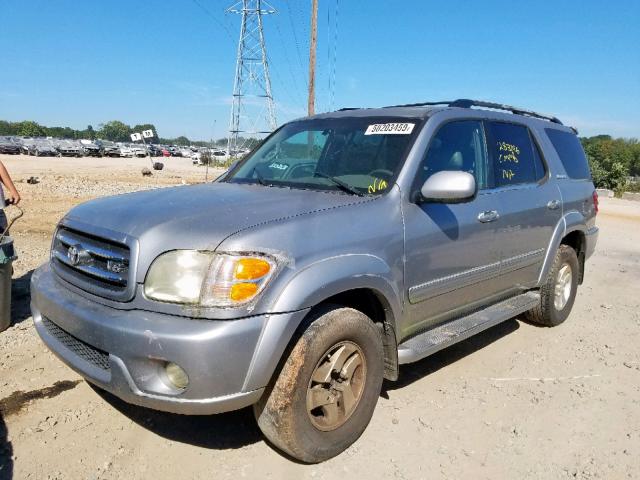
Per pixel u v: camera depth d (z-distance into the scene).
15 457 3.08
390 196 3.52
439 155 3.94
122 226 2.97
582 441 3.50
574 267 5.73
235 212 3.05
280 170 4.15
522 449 3.39
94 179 23.66
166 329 2.64
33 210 12.56
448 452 3.33
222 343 2.62
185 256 2.74
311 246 2.96
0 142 52.84
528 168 4.99
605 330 5.71
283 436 2.96
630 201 25.98
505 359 4.80
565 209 5.33
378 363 3.35
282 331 2.75
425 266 3.65
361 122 4.20
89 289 3.02
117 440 3.30
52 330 3.31
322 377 3.07
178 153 80.31
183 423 3.52
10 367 4.16
